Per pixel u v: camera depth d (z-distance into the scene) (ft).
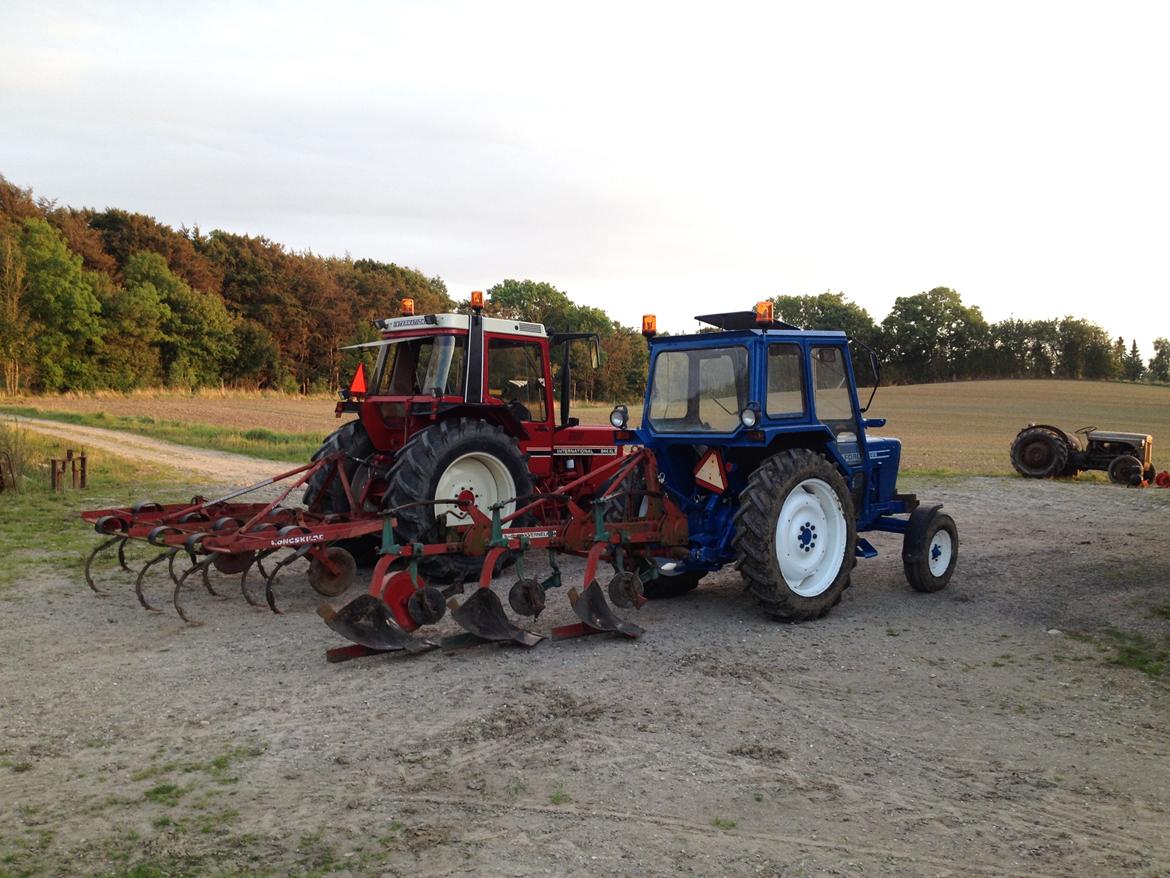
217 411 129.80
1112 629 21.56
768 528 21.66
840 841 11.48
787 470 22.15
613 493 23.76
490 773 13.46
